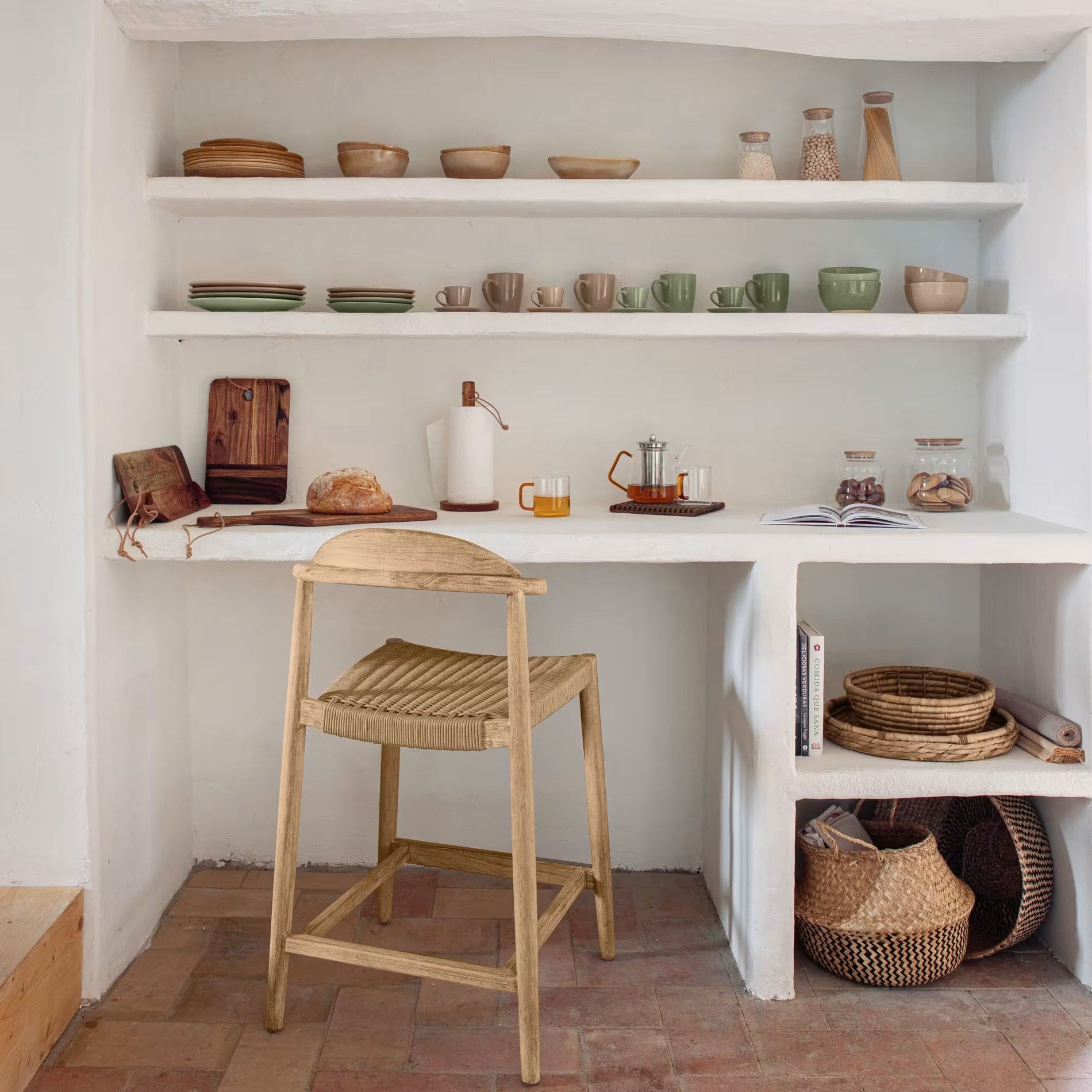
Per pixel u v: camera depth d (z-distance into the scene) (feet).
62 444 6.77
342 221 8.70
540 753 9.13
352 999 7.12
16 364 6.74
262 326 7.84
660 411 8.92
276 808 9.13
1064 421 7.51
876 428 8.96
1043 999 7.20
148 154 7.92
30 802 6.93
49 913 6.62
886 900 7.26
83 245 6.68
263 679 9.04
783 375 8.91
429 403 8.87
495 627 9.02
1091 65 7.05
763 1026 6.86
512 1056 6.54
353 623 9.04
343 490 7.75
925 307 8.14
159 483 7.62
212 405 8.73
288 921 6.70
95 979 7.01
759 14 6.94
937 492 8.24
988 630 8.89
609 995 7.21
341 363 8.82
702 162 8.75
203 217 8.63
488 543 7.26
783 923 7.16
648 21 7.07
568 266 8.77
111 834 7.24
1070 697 7.51
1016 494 8.34
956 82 8.74
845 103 8.73
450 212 8.35
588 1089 6.22
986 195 7.91
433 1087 6.23
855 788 7.16
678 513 8.06
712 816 8.70
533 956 6.18
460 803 9.17
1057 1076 6.35
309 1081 6.27
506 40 8.63
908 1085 6.26
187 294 8.70
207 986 7.27
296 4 6.88
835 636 9.09
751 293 8.29
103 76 6.89
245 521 7.55
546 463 8.95
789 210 8.24
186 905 8.46
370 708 6.40
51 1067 6.36
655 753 9.14
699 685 9.08
